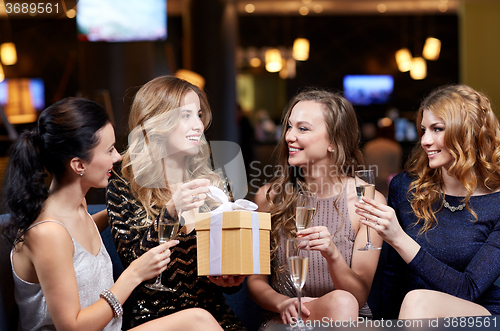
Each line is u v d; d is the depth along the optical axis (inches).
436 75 382.6
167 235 59.1
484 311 60.4
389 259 78.8
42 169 55.9
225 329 67.2
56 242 53.1
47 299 52.9
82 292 56.5
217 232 57.7
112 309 54.7
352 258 74.4
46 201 56.4
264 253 58.5
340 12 377.4
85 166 56.3
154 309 66.4
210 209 68.4
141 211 69.6
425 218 72.8
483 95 72.6
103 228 76.0
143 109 72.3
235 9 288.5
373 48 385.1
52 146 54.9
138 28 253.1
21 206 54.1
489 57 336.8
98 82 266.1
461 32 343.9
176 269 67.3
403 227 76.0
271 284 77.7
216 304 69.9
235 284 63.4
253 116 390.9
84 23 249.1
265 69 394.0
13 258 56.4
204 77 280.4
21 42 315.3
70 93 330.0
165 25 255.1
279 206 76.9
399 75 384.5
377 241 73.7
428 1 350.0
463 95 71.7
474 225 70.7
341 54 386.6
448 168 72.8
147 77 268.1
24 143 55.4
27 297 56.9
